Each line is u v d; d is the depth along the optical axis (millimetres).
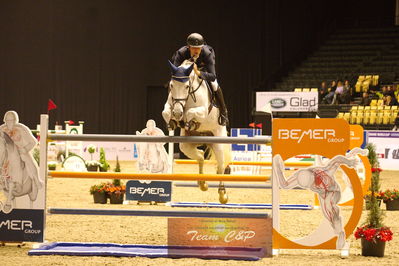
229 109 27047
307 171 6555
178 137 6668
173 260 6246
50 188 14305
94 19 27594
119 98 27609
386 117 22609
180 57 7617
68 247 6828
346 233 6500
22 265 5906
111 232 8055
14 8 28031
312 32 28609
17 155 6957
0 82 28250
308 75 26875
